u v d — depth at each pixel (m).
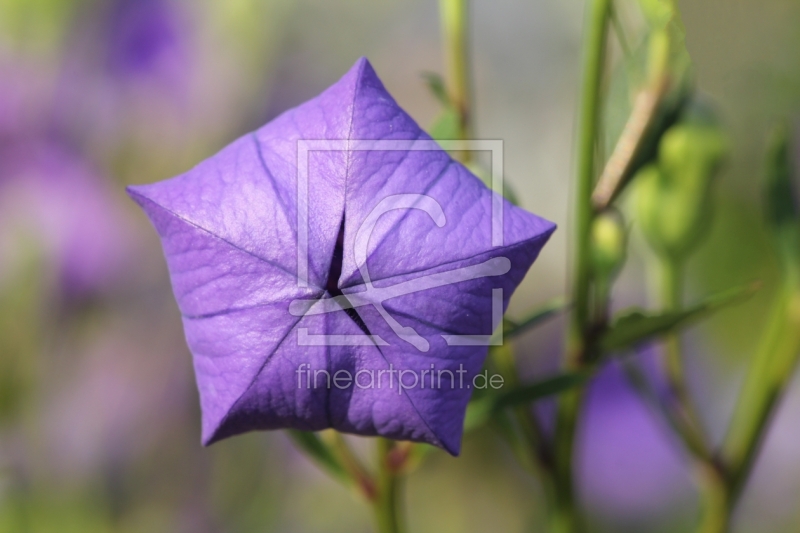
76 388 0.39
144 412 0.40
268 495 0.40
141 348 0.41
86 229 0.41
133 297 0.41
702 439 0.25
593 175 0.23
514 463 0.38
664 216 0.25
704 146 0.25
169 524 0.39
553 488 0.24
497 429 0.24
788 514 0.40
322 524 0.40
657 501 0.38
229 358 0.19
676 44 0.22
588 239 0.23
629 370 0.25
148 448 0.40
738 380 0.40
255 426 0.20
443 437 0.19
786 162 0.25
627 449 0.38
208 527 0.39
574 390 0.23
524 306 0.39
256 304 0.19
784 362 0.25
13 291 0.38
